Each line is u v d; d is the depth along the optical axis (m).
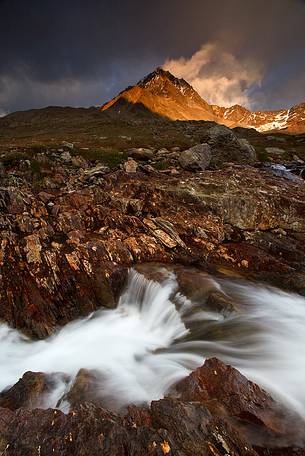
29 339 14.32
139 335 15.21
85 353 13.58
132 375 11.71
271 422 8.62
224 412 8.62
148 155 37.84
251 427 8.46
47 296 15.90
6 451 7.32
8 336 14.32
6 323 14.76
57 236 19.97
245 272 19.47
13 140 61.34
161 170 33.69
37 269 16.81
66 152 35.03
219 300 15.45
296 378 11.06
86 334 14.91
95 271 17.39
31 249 17.66
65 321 15.44
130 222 22.52
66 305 15.97
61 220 21.22
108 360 12.98
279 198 26.17
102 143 48.78
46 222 20.97
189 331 14.69
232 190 27.08
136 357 13.20
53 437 7.53
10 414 8.17
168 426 7.78
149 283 17.22
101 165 33.59
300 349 12.88
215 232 22.91
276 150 51.69
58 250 18.25
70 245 18.91
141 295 17.28
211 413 8.46
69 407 9.61
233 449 7.33
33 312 15.07
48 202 24.45
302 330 14.23
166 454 6.92
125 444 7.30
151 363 12.50
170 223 22.73
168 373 11.45
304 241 23.41
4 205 21.75
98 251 18.53
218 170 35.44
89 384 10.59
